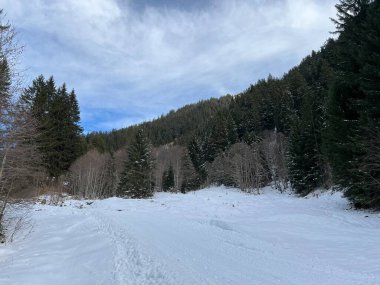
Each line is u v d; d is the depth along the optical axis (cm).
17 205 1664
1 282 841
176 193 6341
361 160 2134
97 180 6153
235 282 759
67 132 5606
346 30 2341
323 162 4322
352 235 1462
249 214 2642
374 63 2089
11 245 1338
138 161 5781
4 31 1241
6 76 1256
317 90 6022
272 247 1220
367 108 2105
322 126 4312
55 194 4494
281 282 770
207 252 1093
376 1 2206
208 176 8200
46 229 1753
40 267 996
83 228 1717
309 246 1247
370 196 2155
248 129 9331
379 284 757
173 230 1582
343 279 802
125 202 3712
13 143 1344
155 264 902
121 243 1215
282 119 8394
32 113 1484
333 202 2772
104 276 858
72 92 5962
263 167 6988
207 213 2845
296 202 3288
